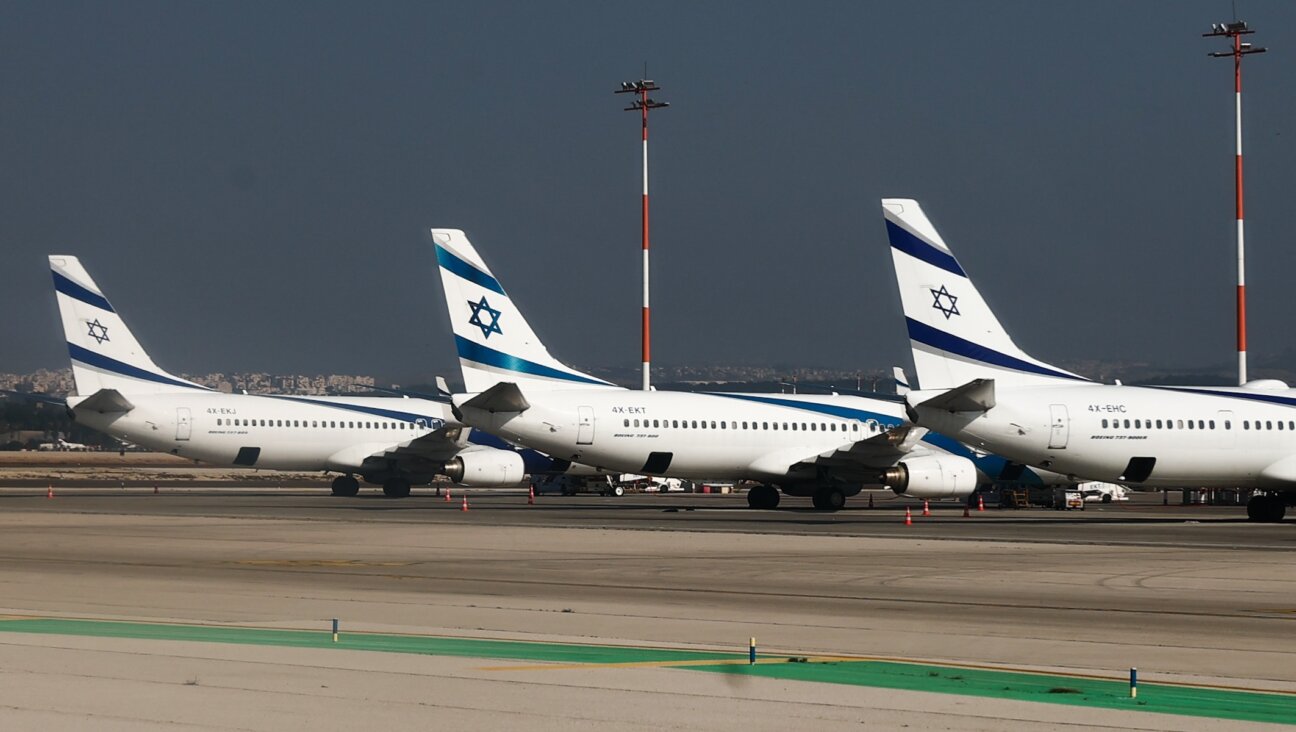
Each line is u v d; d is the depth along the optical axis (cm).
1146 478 8744
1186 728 2433
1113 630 3712
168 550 6050
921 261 8562
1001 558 5931
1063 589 4738
